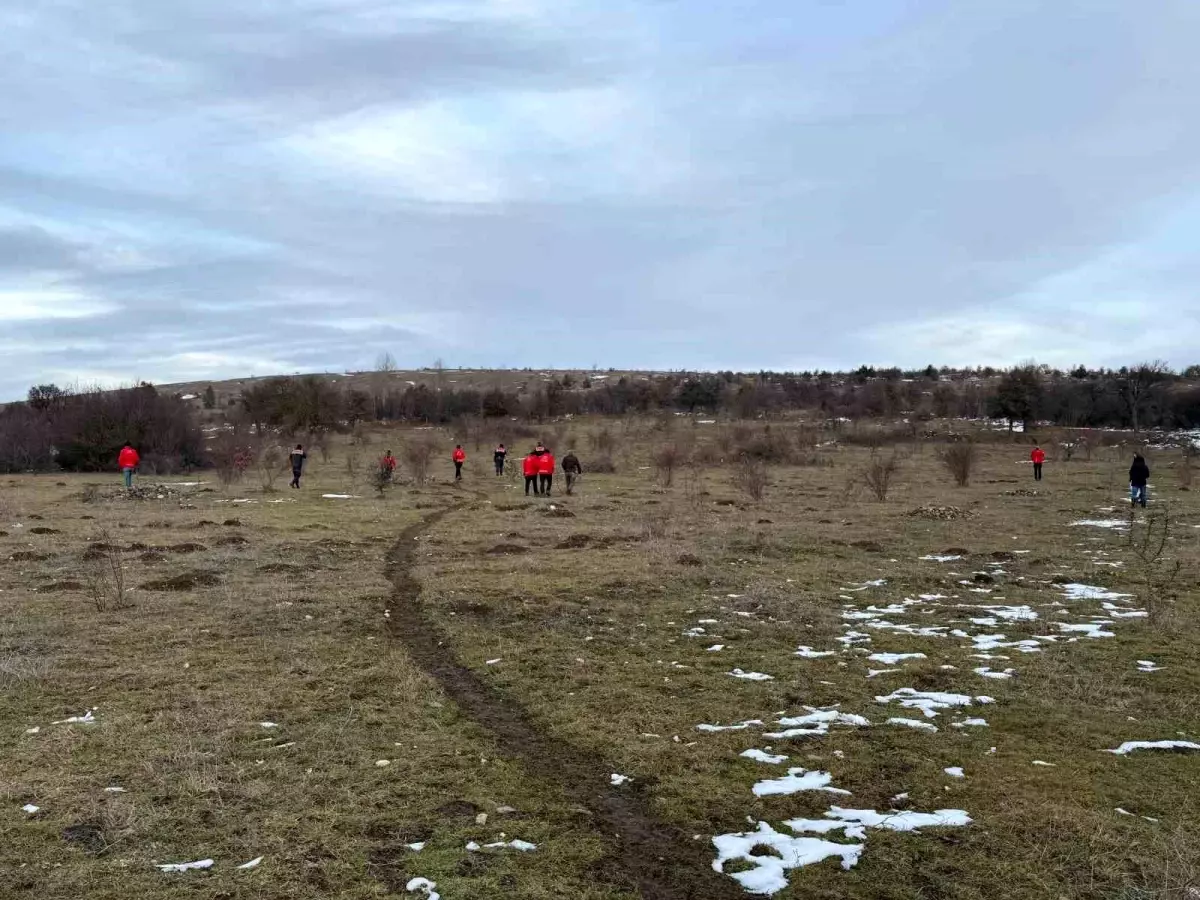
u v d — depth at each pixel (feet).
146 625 32.99
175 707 23.50
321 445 160.45
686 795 18.37
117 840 15.90
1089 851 15.78
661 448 156.15
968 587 41.78
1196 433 193.16
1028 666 28.04
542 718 23.11
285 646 30.09
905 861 15.57
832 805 17.95
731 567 46.42
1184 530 62.28
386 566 47.85
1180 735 21.95
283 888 14.35
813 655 29.55
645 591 39.93
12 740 21.09
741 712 23.75
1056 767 19.84
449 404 256.93
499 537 58.85
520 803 17.88
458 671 27.94
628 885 14.76
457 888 14.43
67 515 70.74
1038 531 62.44
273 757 20.07
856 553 52.06
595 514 74.38
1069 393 232.32
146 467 137.28
